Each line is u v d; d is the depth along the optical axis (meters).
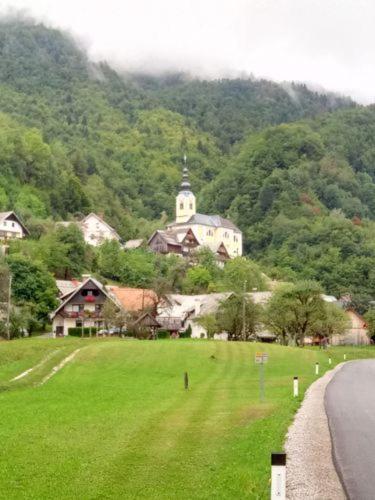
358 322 155.00
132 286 162.25
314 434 26.12
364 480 18.94
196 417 31.17
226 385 50.00
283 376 57.84
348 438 25.12
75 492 18.83
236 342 87.38
